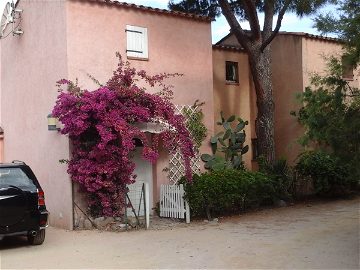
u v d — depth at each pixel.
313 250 7.82
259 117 14.95
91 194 11.01
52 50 11.90
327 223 10.56
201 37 13.61
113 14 11.91
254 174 12.55
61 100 10.27
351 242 8.39
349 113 8.48
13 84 15.18
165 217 12.02
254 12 14.05
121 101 10.78
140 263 7.34
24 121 14.08
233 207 12.79
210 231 9.99
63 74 11.27
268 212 12.59
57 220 11.54
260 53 14.71
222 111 16.47
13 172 8.82
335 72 9.42
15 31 13.91
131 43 12.20
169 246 8.57
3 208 8.27
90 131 10.78
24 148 14.06
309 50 16.52
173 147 11.20
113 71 11.59
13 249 8.73
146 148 10.55
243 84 17.48
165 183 12.46
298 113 16.23
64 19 11.20
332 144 8.61
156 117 11.23
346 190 15.98
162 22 12.82
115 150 10.66
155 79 11.27
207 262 7.27
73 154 10.80
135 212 11.52
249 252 7.83
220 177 11.71
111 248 8.56
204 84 13.53
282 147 16.80
